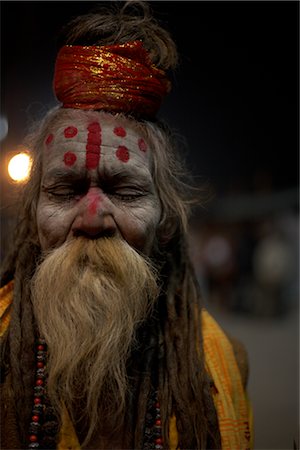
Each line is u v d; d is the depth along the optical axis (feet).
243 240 22.57
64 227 3.26
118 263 3.21
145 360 3.46
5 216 4.09
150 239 3.42
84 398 3.26
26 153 3.82
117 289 3.21
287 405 9.76
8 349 3.34
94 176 3.24
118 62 3.34
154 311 3.63
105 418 3.30
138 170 3.33
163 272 3.74
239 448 3.45
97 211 3.19
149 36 3.59
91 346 3.15
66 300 3.18
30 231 3.58
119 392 3.28
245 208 26.02
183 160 4.20
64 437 3.22
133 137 3.36
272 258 21.30
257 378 11.89
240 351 4.03
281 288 21.52
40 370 3.29
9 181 3.98
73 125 3.30
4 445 3.17
